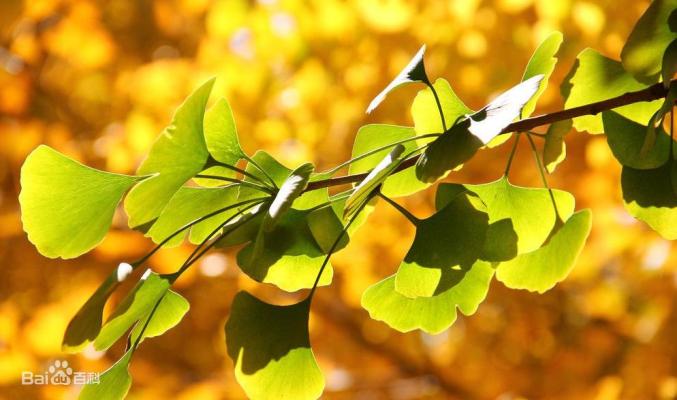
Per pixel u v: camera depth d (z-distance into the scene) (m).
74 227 1.14
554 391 3.81
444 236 1.12
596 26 2.96
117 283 1.09
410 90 3.55
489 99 3.36
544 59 1.17
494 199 1.18
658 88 1.15
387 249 3.72
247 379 1.13
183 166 1.13
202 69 3.81
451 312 1.17
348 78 3.65
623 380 3.31
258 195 1.16
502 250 1.16
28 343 3.31
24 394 3.19
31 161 1.13
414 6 3.46
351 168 1.20
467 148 1.09
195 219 1.15
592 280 3.57
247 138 3.69
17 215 3.85
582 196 3.25
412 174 1.18
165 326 1.14
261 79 3.72
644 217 1.19
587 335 3.79
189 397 3.73
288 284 1.16
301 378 1.13
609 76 1.20
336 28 3.58
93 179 1.14
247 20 3.72
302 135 3.71
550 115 1.14
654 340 3.26
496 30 3.33
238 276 3.76
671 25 1.15
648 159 1.18
